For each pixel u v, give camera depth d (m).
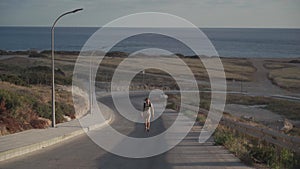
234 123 20.73
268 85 77.81
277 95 63.03
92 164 11.78
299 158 11.98
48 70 62.28
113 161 12.37
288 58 146.50
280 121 33.88
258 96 60.44
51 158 12.91
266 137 14.92
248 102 53.25
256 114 42.12
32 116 22.95
